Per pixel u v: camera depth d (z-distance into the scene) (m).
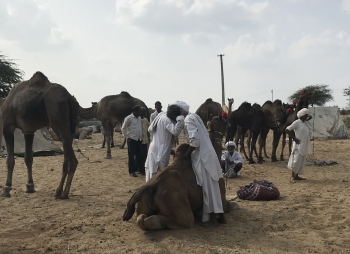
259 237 5.61
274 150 14.54
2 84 35.53
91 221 6.46
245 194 8.03
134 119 11.12
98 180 10.51
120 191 9.05
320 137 24.17
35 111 8.24
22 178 10.84
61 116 8.10
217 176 6.00
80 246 5.25
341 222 6.38
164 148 6.62
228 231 5.84
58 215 6.88
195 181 5.98
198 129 6.04
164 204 5.70
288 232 5.85
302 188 9.27
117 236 5.70
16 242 5.46
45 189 9.30
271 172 11.95
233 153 11.07
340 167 12.79
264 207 7.36
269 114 15.40
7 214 6.93
